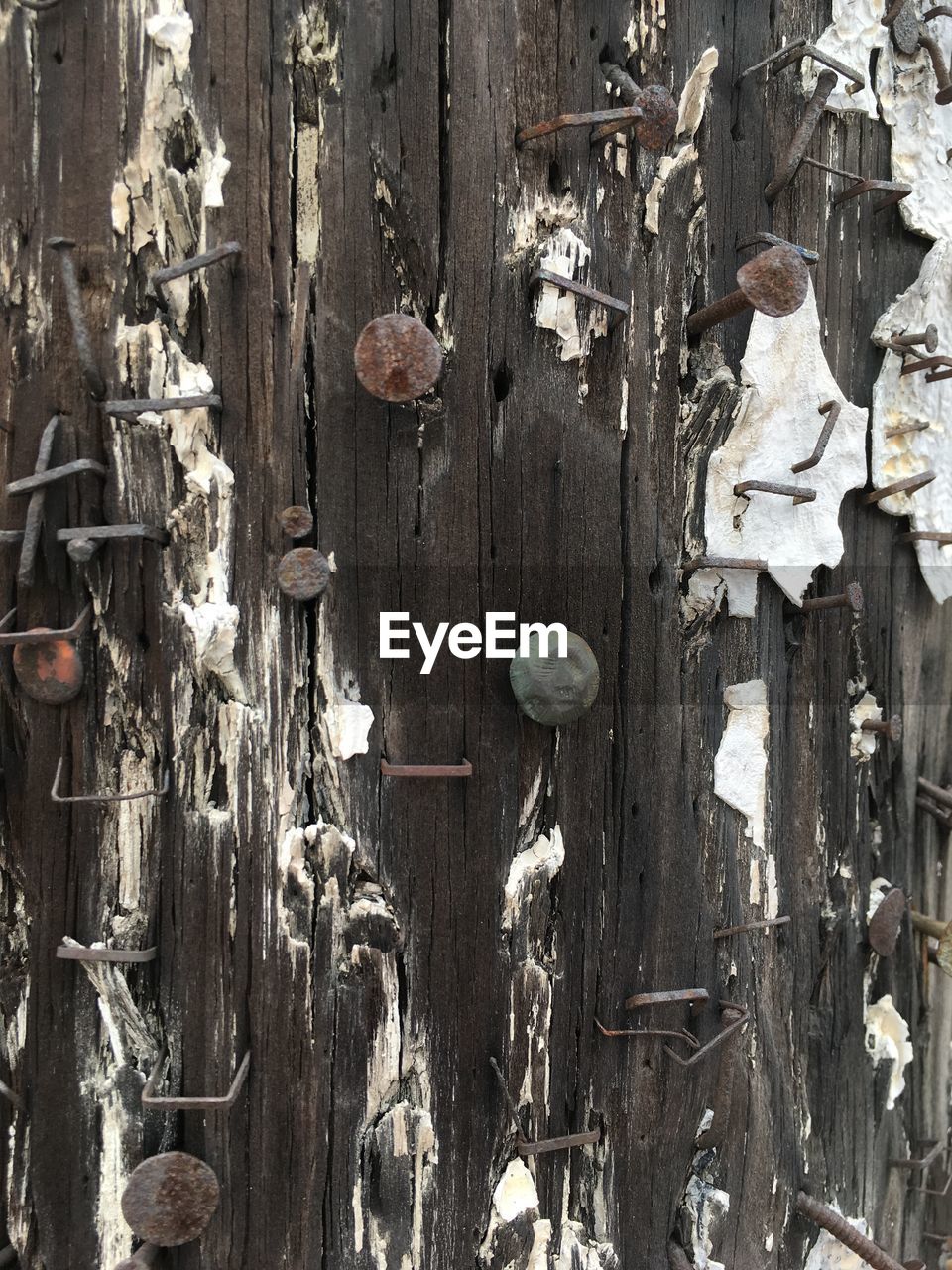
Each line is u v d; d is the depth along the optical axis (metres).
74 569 0.12
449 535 0.13
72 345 0.12
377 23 0.12
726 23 0.13
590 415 0.13
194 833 0.12
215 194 0.12
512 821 0.13
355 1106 0.13
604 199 0.13
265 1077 0.12
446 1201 0.13
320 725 0.12
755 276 0.12
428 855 0.13
